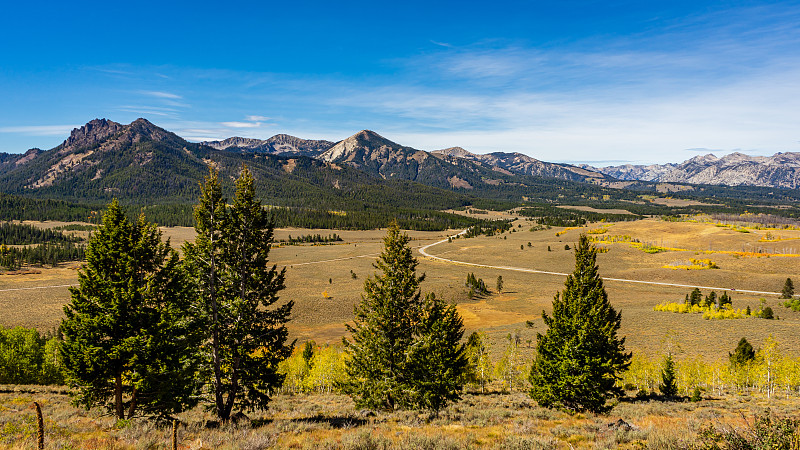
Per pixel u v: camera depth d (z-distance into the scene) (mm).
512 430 18734
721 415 25719
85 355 19078
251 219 24094
